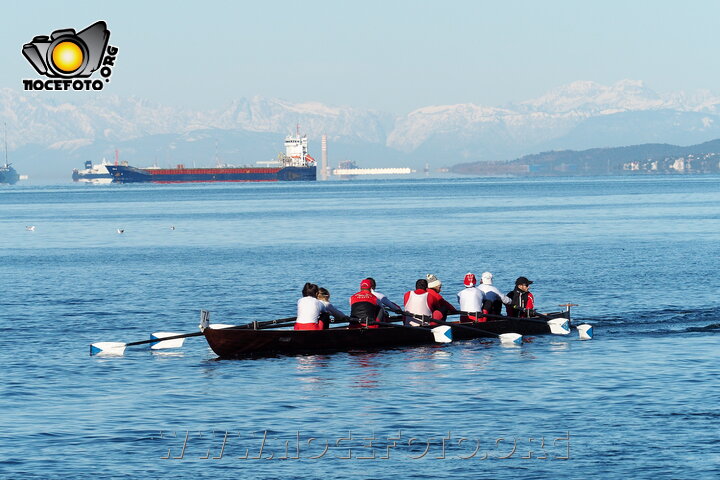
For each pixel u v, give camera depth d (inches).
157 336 3659.0
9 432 2439.7
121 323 4421.8
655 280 5871.1
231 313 4776.1
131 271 6934.1
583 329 3814.0
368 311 3678.6
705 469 2090.3
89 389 2952.8
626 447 2255.2
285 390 2920.8
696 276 6038.4
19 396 2851.9
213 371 3233.3
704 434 2347.4
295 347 3545.8
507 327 3865.7
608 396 2753.4
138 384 3026.6
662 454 2197.3
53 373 3203.7
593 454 2208.4
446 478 2081.7
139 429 2470.5
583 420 2496.3
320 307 3614.7
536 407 2642.7
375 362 3366.1
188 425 2511.1
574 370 3147.1
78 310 4872.0
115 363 3383.4
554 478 2066.9
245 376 3144.7
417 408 2662.4
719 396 2723.9
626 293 5300.2
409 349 3619.6
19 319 4547.2
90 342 3873.0
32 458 2229.3
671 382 2918.3
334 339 3590.1
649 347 3560.5
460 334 3814.0
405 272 6658.5
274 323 3754.9
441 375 3112.7
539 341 3769.7
